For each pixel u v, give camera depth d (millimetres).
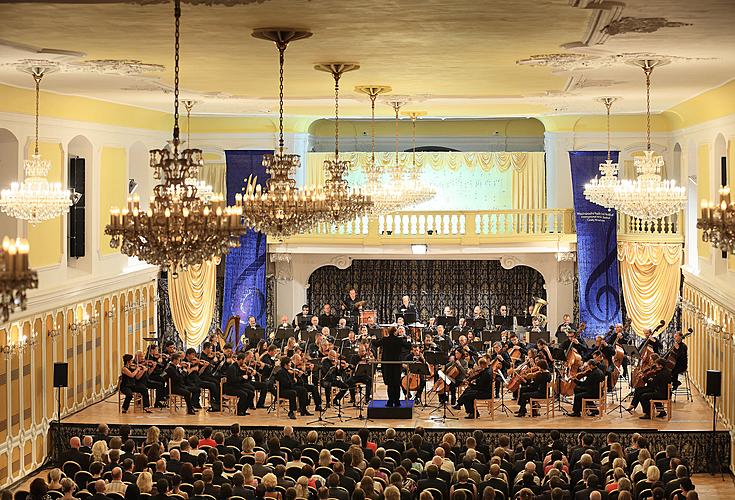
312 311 33188
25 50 14773
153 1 11031
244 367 23391
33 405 21422
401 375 23453
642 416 22875
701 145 26000
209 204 11742
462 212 30938
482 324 28688
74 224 24266
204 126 31516
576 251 30625
